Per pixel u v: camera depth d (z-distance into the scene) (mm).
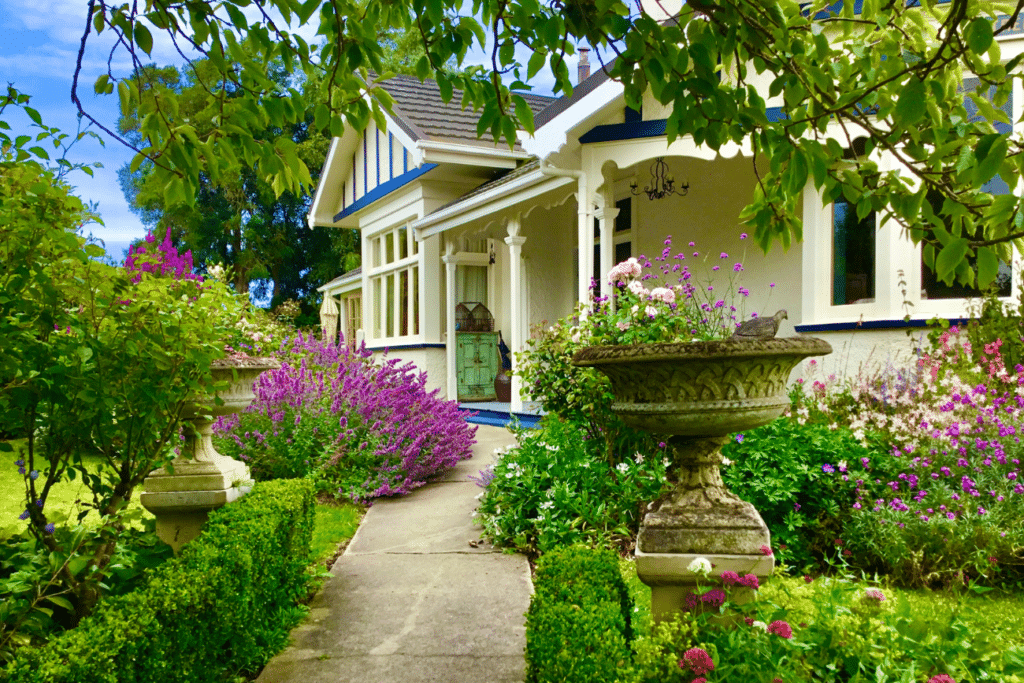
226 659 2812
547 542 4410
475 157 11977
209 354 3143
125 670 1943
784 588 2668
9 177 2547
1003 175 1796
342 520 5516
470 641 3252
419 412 7246
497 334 13445
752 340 2273
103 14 2117
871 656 2062
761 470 4340
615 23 2193
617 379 2580
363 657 3105
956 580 3701
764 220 2713
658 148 7426
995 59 2059
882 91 2289
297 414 6559
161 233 28781
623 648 2021
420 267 13070
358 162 15953
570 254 12117
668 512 2504
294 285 34938
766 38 2152
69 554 2623
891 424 5008
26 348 2568
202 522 4055
